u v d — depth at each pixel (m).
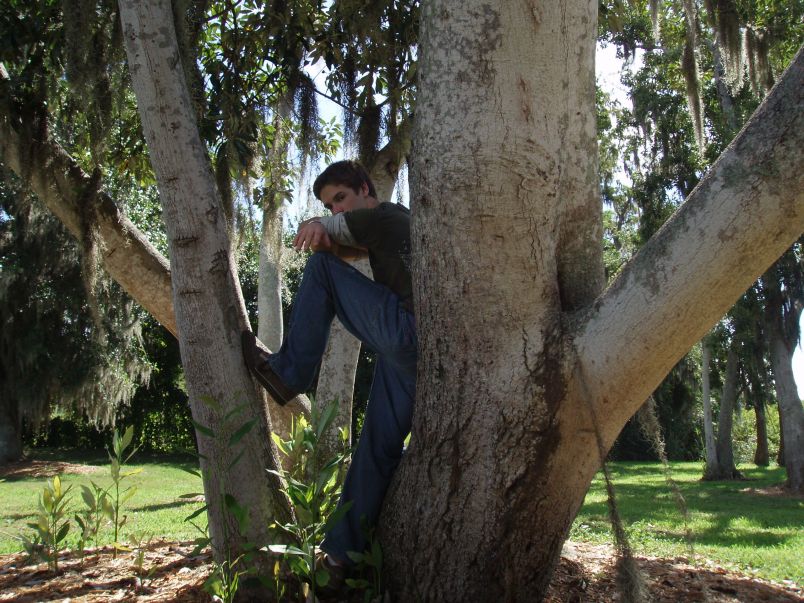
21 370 20.17
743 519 11.48
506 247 3.03
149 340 28.98
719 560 6.75
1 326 19.95
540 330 3.05
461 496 3.14
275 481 3.59
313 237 3.44
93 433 31.17
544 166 3.04
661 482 20.12
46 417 22.28
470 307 3.07
